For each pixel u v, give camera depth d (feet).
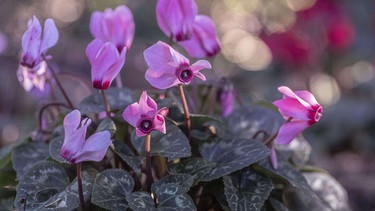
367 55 5.48
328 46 5.00
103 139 1.74
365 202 3.87
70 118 1.75
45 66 2.11
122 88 2.04
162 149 1.90
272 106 2.22
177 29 2.00
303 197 2.04
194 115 1.94
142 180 1.99
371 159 4.98
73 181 1.84
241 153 1.94
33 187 1.89
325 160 4.92
